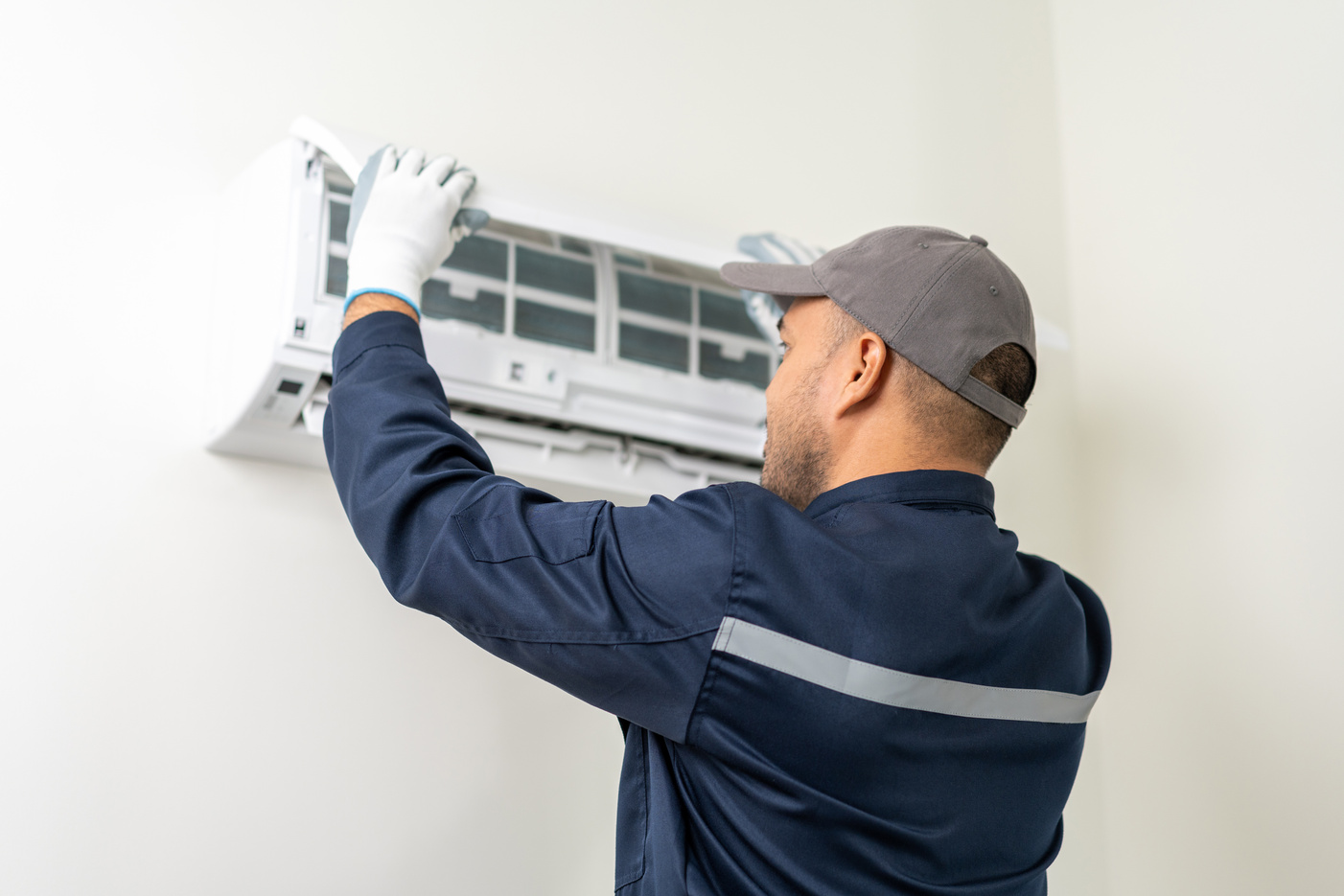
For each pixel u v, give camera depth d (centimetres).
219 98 133
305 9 141
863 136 185
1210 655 164
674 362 130
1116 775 173
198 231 128
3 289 117
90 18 127
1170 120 187
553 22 160
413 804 126
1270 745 154
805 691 73
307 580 126
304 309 108
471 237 121
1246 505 163
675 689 74
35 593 112
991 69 202
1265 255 168
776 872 74
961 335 84
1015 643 83
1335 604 150
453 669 133
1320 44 166
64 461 116
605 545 76
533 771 134
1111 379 188
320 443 122
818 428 89
